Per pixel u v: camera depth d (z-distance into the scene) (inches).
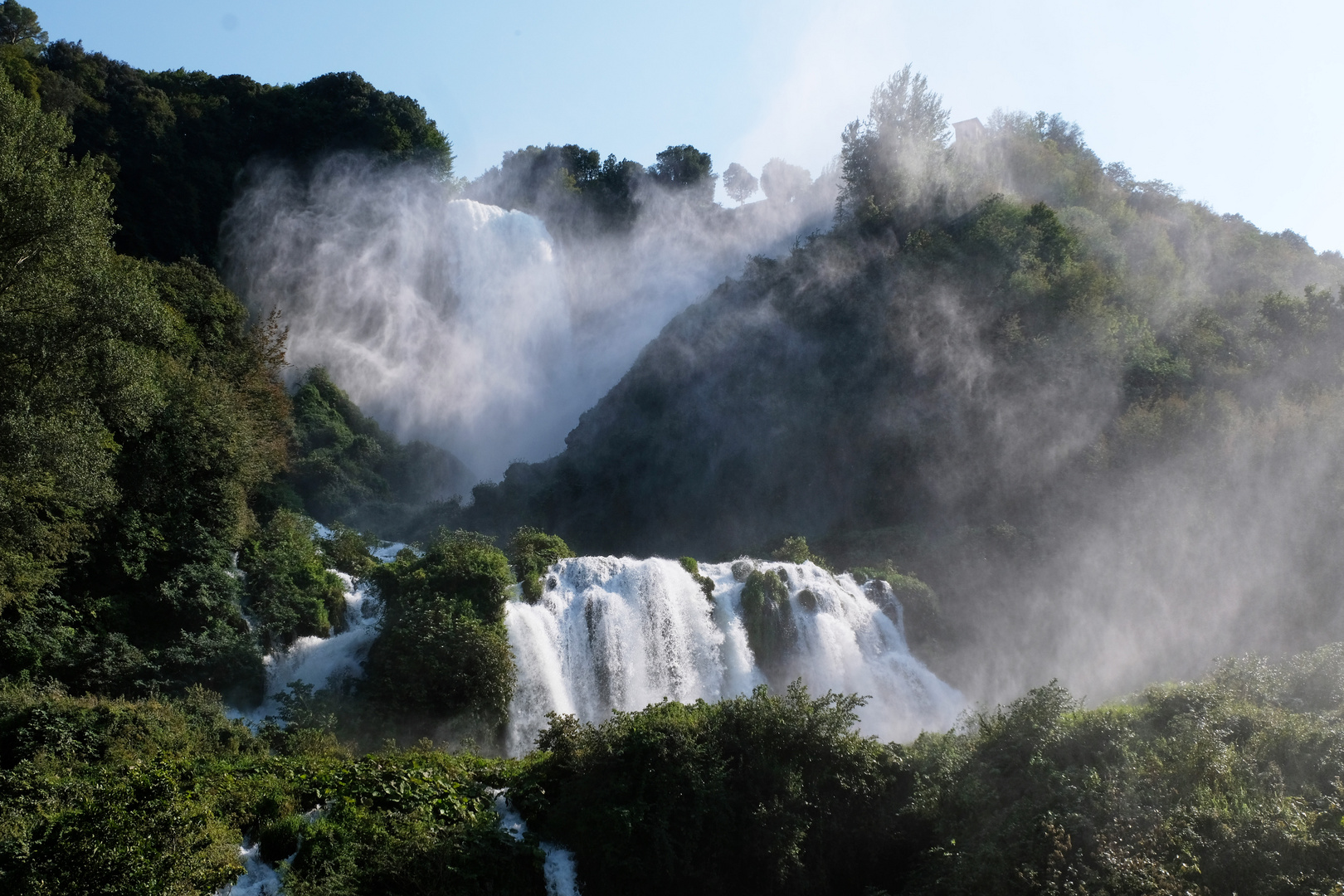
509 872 541.0
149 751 627.2
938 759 645.3
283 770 593.3
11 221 713.0
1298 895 478.3
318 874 500.7
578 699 968.9
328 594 974.4
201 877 465.4
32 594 730.8
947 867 568.7
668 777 590.9
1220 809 541.0
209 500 954.1
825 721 646.5
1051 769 599.5
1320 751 592.7
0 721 611.8
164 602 842.2
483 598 935.0
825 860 607.2
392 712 823.7
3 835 457.1
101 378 805.2
